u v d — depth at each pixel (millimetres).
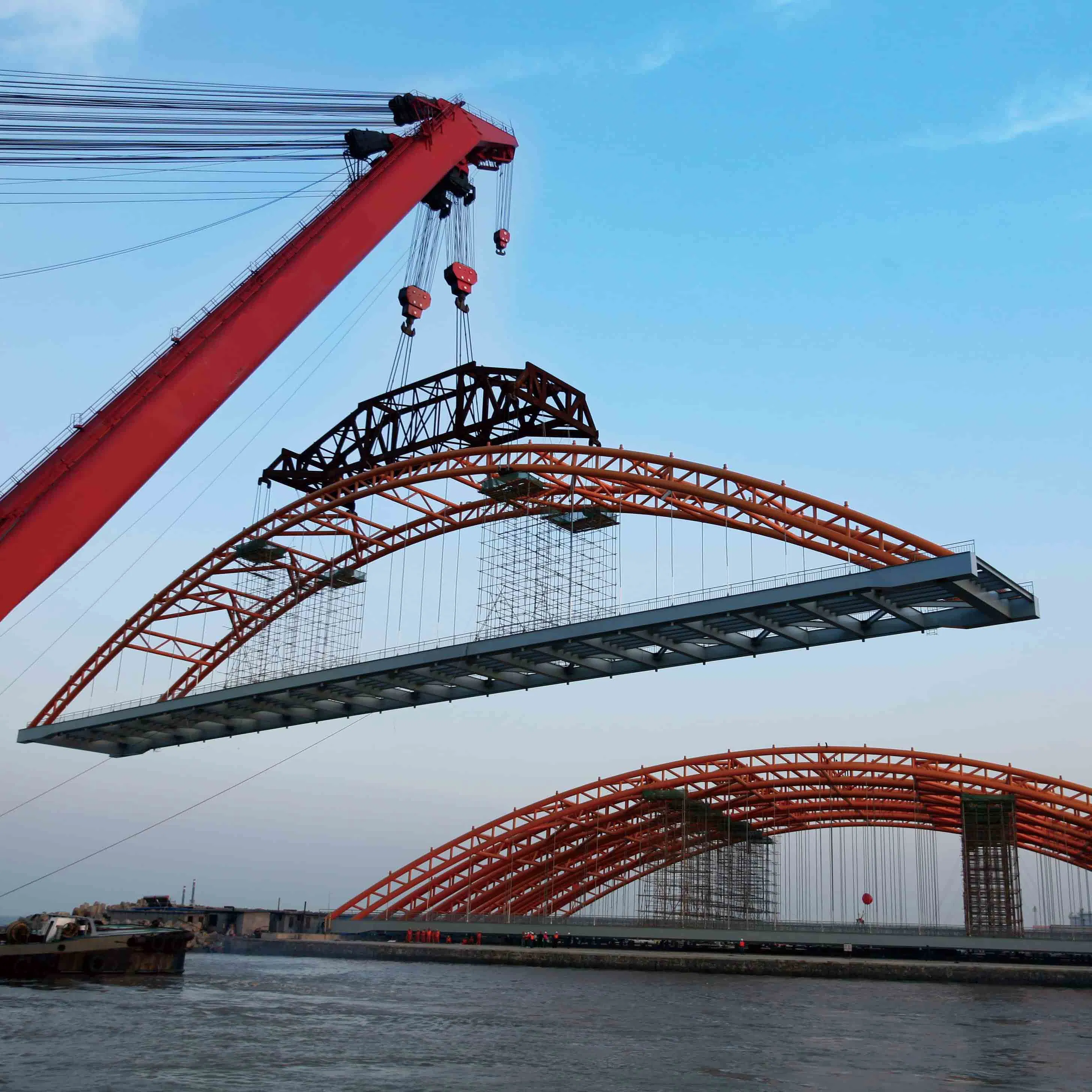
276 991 65062
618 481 74438
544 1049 41219
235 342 56312
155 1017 46906
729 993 73625
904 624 60531
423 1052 39406
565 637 66750
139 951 71875
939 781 114562
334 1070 34500
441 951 114438
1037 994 80062
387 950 118188
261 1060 35938
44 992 56469
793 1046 44031
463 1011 55719
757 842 129125
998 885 107750
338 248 62188
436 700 83062
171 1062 35000
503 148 78875
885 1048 43719
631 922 118750
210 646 109688
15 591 48094
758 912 124625
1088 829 112562
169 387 53469
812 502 67062
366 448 89875
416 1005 58750
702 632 63531
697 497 71188
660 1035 46750
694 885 118438
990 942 103562
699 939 112000
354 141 67312
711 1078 34906
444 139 72312
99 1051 36906
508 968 103562
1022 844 125812
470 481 83250
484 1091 31219
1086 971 92000
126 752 102812
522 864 137250
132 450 51750
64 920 71125
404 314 84375
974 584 54469
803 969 100062
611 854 139125
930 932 108875
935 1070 38094
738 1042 44719
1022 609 56406
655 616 62719
